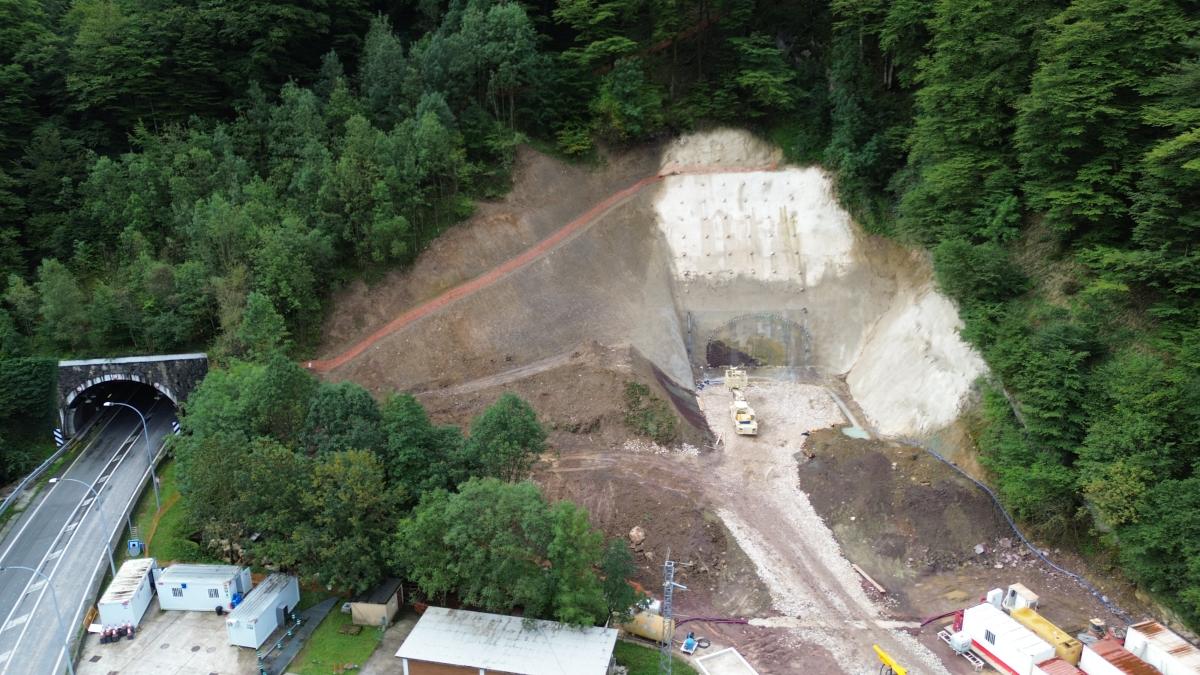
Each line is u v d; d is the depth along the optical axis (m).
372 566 41.28
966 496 47.78
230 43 77.75
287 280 61.75
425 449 44.06
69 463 60.03
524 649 37.12
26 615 43.47
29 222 70.31
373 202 66.25
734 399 61.56
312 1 79.06
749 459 55.25
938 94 57.25
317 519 40.84
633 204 74.56
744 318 69.62
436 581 39.12
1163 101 45.28
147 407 69.94
